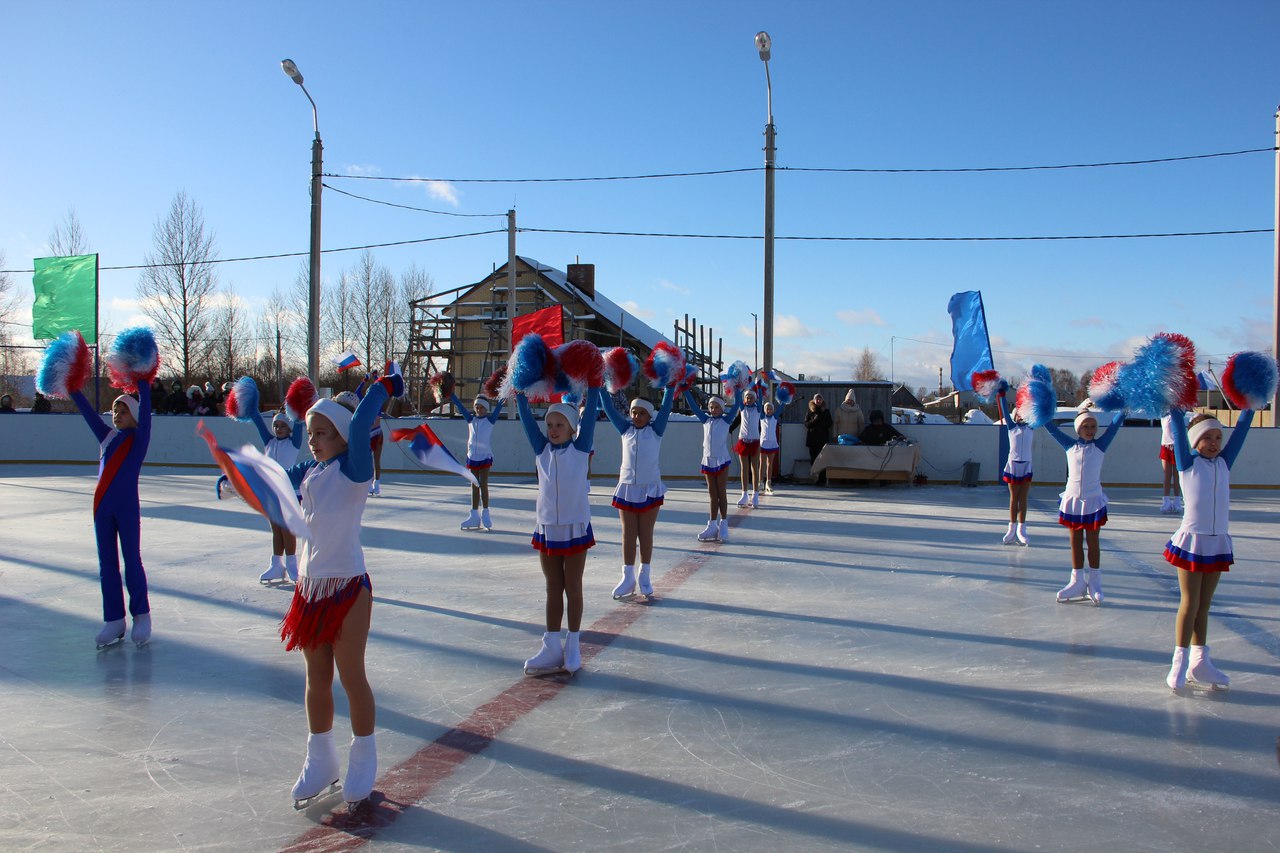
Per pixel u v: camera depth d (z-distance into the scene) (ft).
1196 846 10.68
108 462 18.70
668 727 14.53
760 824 11.18
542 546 16.98
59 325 66.44
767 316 54.65
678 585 25.68
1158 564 29.53
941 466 58.75
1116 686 16.81
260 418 24.30
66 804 11.62
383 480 59.82
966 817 11.41
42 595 23.89
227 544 32.48
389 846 10.55
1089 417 23.62
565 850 10.49
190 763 12.98
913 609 22.90
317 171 60.23
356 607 11.46
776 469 58.80
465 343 110.22
